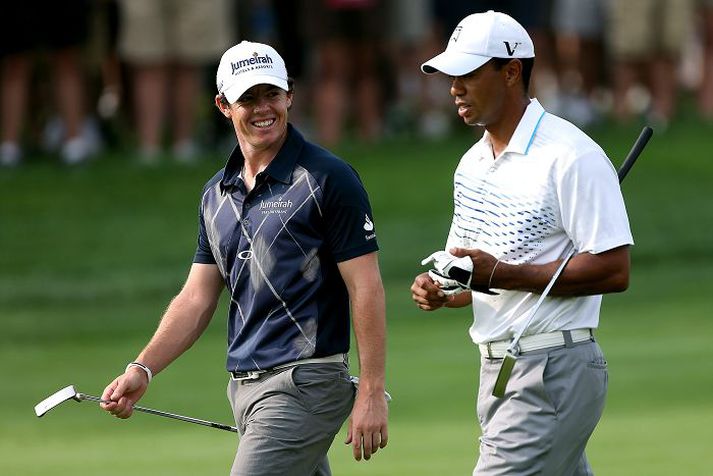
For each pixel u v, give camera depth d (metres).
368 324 19.81
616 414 34.53
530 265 19.45
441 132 64.75
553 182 19.56
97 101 60.84
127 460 31.17
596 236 19.25
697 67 71.81
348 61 60.22
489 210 20.06
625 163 21.34
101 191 57.94
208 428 35.16
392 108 64.75
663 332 44.72
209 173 58.56
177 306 21.27
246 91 19.94
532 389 19.56
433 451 31.08
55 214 56.31
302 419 20.00
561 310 19.64
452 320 47.41
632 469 28.44
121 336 46.38
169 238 54.56
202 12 57.12
